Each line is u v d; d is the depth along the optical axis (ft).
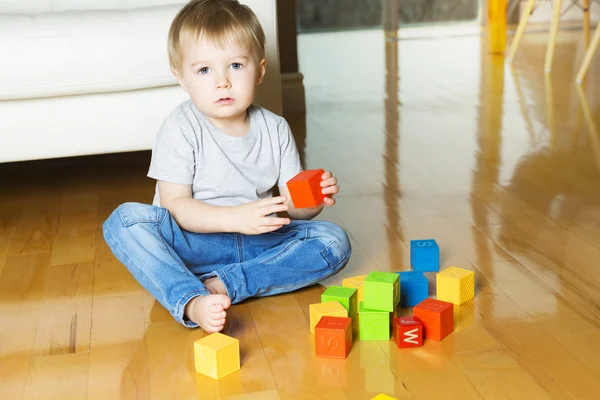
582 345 3.64
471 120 8.56
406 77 11.40
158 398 3.32
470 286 4.14
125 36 5.17
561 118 8.45
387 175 6.64
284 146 4.48
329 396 3.27
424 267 4.56
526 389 3.27
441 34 15.42
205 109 4.13
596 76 10.68
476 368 3.45
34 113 5.30
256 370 3.51
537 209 5.61
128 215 4.09
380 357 3.59
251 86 4.14
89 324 4.06
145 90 5.42
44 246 5.25
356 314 4.07
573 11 15.49
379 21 16.40
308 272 4.31
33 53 5.06
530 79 10.73
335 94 10.41
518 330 3.80
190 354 3.71
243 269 4.20
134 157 7.52
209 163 4.29
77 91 5.22
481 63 12.21
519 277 4.44
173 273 3.96
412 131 8.20
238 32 4.01
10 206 6.19
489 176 6.48
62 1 6.59
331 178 4.00
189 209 4.13
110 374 3.54
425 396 3.24
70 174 7.05
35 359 3.70
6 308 4.29
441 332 3.71
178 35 4.10
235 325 3.99
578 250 4.82
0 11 6.46
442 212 5.63
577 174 6.42
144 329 3.98
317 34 16.34
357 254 4.90
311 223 4.52
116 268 4.83
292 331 3.90
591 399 3.18
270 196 4.56
